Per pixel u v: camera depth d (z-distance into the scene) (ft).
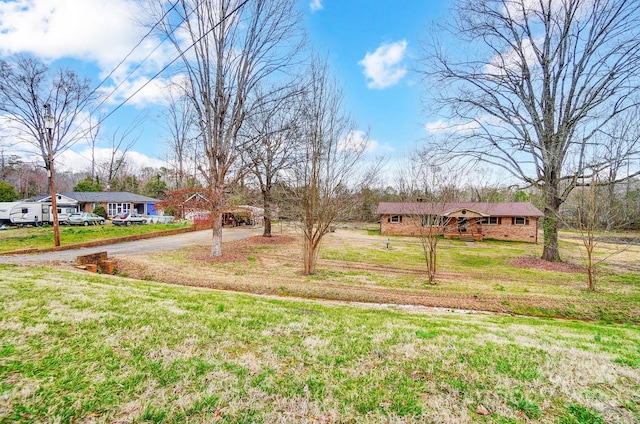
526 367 10.16
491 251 59.77
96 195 117.39
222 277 31.96
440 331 14.14
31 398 7.07
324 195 33.30
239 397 7.63
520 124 44.50
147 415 6.70
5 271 23.40
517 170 45.16
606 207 31.71
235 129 44.96
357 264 42.55
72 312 13.47
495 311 23.94
